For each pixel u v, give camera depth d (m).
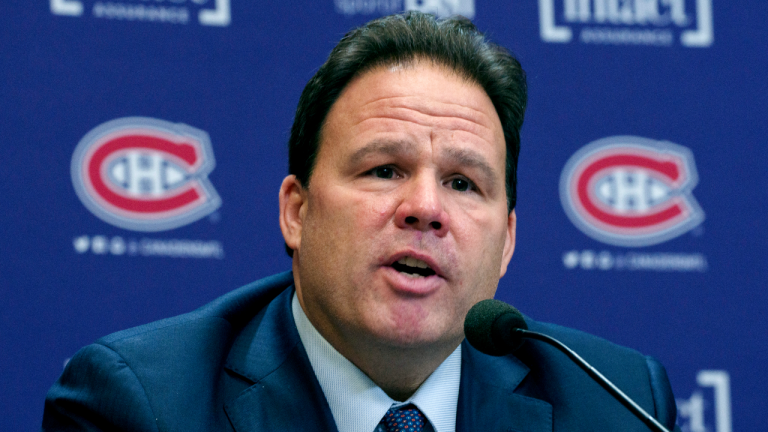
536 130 6.20
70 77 5.63
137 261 5.60
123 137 5.68
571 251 6.11
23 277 5.40
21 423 5.29
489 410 3.62
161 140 5.73
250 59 5.94
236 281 5.71
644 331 6.08
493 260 3.41
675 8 6.46
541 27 6.31
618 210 6.20
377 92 3.36
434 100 3.34
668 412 3.92
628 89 6.34
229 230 5.75
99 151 5.63
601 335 6.04
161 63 5.79
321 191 3.34
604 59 6.35
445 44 3.49
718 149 6.36
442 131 3.29
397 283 3.16
